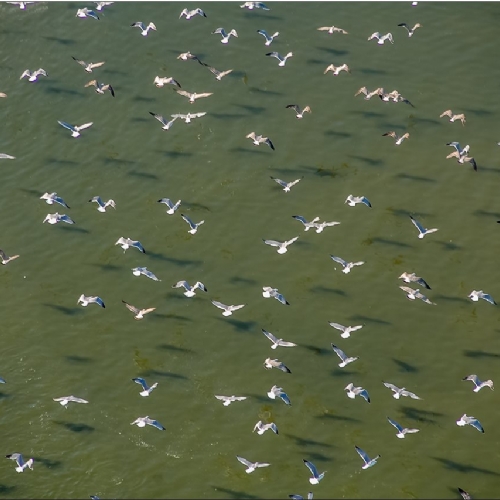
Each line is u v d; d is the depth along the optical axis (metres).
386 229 85.94
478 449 71.44
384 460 70.62
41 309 80.81
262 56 99.44
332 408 73.81
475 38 101.06
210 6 104.25
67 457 71.12
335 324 75.94
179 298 81.31
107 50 100.19
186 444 71.69
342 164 90.69
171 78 91.94
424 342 78.19
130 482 69.50
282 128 93.44
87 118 94.62
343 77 97.50
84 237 85.94
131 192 88.94
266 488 69.00
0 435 72.38
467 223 86.31
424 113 94.62
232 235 85.56
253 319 79.69
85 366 76.88
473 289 81.62
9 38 101.25
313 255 84.12
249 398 74.44
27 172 90.62
